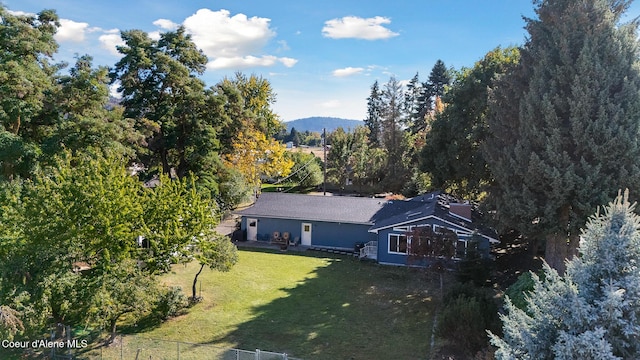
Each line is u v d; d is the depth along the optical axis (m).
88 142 24.09
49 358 14.31
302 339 15.84
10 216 14.91
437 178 33.34
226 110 37.59
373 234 29.36
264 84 55.75
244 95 54.59
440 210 26.58
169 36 34.06
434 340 15.50
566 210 18.27
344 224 29.83
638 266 6.90
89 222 14.74
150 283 15.52
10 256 13.73
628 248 6.99
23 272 13.59
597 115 17.11
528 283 15.48
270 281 22.62
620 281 6.87
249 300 19.83
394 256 26.00
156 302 16.88
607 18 17.50
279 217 30.56
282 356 13.77
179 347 14.69
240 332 16.47
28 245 13.96
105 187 15.12
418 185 47.12
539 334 7.48
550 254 19.61
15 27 23.81
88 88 24.31
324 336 16.08
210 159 34.72
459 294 16.00
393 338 15.86
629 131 16.48
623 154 16.59
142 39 32.59
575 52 18.16
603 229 7.32
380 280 23.00
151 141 33.50
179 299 18.39
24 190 17.92
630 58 17.25
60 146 23.31
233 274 23.67
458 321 13.73
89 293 13.81
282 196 33.47
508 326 7.96
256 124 43.44
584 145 17.22
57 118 24.64
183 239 17.17
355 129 58.47
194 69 36.00
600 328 6.39
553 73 18.38
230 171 37.22
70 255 14.73
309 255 28.28
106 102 25.75
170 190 17.53
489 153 21.42
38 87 23.83
